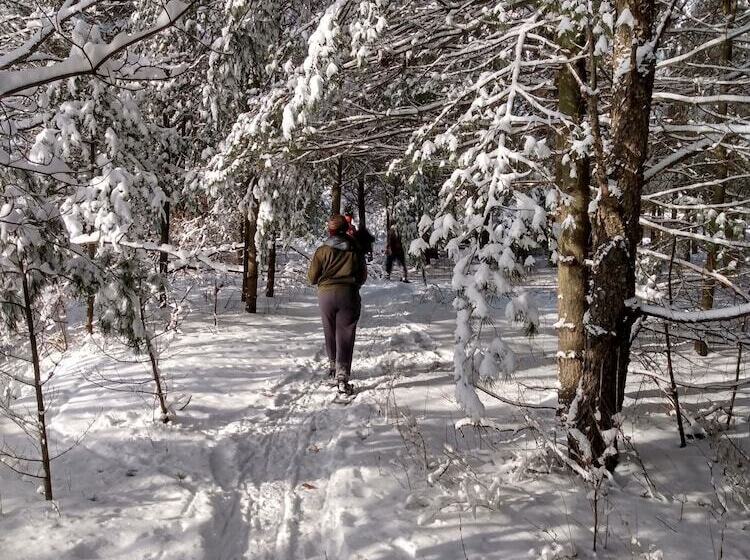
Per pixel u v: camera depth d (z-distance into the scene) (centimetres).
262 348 748
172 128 885
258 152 643
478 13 543
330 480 396
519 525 335
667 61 461
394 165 507
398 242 1573
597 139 368
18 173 400
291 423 507
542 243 377
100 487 370
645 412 533
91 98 682
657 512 360
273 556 312
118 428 461
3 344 455
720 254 660
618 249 384
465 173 368
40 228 370
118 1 340
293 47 680
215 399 545
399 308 1112
